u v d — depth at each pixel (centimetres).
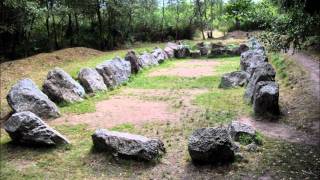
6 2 2217
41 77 2025
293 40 1367
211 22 4788
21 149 1188
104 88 1895
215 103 1634
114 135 1116
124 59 2350
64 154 1148
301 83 1752
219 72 2405
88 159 1100
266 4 1470
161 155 1095
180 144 1193
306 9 1176
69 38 3397
